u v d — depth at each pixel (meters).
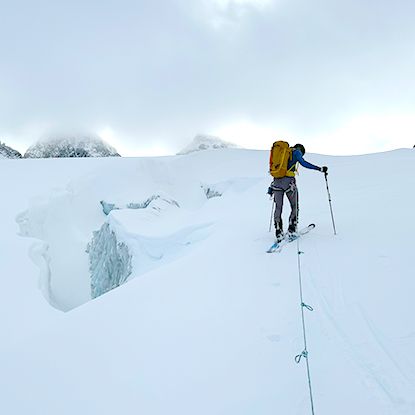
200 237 10.45
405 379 2.63
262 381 2.82
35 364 3.38
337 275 4.62
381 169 14.30
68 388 3.00
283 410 2.48
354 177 13.48
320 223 7.24
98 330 3.93
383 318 3.46
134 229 17.56
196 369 3.08
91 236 29.81
